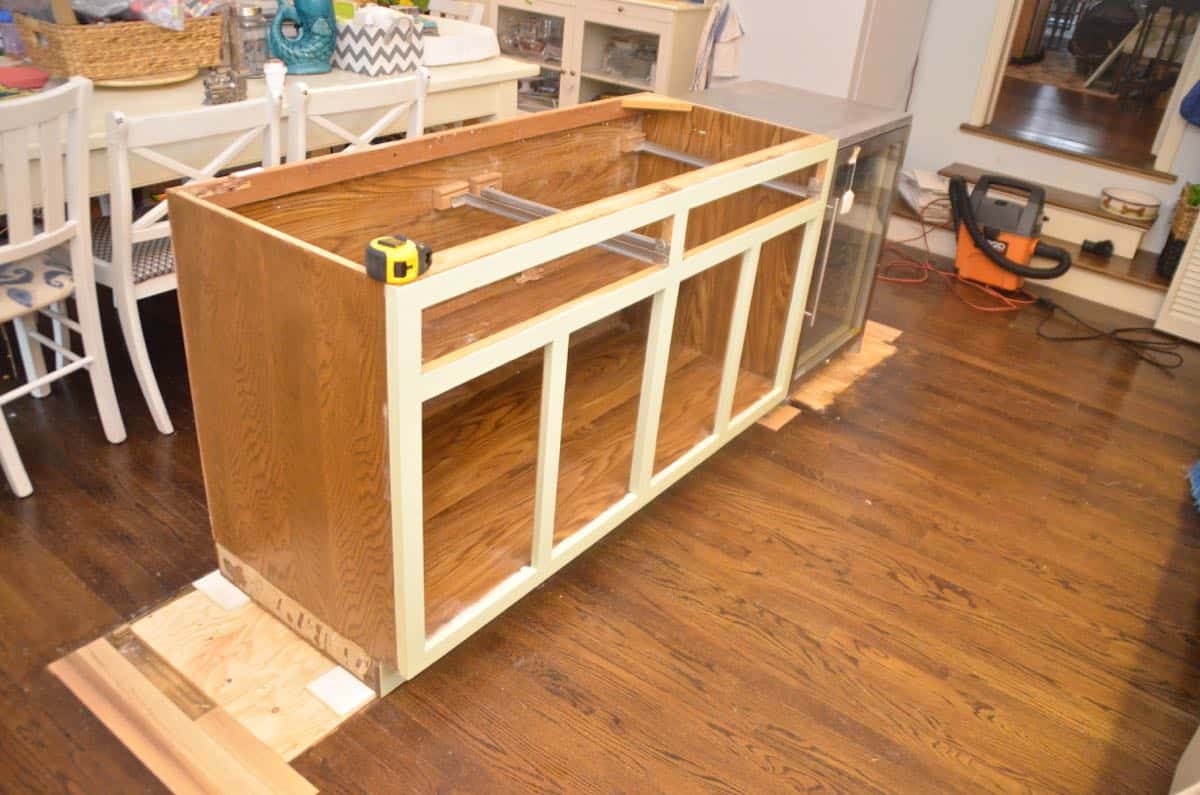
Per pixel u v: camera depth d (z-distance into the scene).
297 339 1.46
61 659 1.70
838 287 2.84
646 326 2.85
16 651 1.71
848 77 3.89
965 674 1.88
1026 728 1.77
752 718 1.73
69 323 2.14
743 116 2.45
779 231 2.22
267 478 1.66
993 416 2.84
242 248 1.46
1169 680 1.91
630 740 1.66
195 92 2.50
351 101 2.29
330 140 2.52
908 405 2.85
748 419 2.51
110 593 1.85
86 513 2.05
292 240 1.40
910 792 1.62
